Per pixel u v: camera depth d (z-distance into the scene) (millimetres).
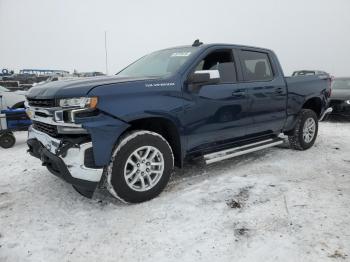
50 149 3188
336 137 6809
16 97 7590
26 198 3512
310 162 4734
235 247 2486
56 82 3402
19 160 5152
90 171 2957
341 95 9211
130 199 3211
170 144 3684
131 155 3154
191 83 3498
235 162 4719
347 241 2527
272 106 4633
